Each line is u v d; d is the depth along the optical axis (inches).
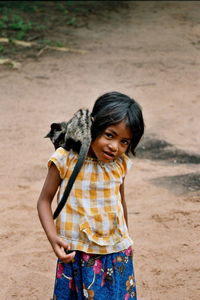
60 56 440.1
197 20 560.7
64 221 120.6
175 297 159.2
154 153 273.0
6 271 171.6
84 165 120.3
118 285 121.8
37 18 548.4
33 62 422.9
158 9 608.1
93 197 120.7
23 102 340.8
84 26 533.3
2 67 409.1
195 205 218.8
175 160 265.3
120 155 120.3
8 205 217.0
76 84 376.2
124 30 524.1
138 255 181.5
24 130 297.1
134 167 256.7
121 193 130.2
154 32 517.3
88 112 116.7
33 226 201.0
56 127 122.6
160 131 299.0
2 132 294.4
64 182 120.7
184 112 328.5
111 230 122.0
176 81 386.3
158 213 211.5
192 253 183.8
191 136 294.4
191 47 471.2
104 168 121.3
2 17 534.6
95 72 402.6
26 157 263.7
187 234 196.4
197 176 246.2
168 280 167.9
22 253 182.1
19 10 573.0
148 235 194.9
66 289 121.6
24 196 225.1
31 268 173.5
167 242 190.5
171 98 352.8
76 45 472.1
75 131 115.6
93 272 120.0
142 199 224.1
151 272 171.9
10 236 193.3
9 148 273.9
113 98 118.0
